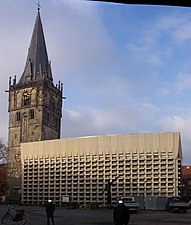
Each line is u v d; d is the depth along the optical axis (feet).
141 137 286.25
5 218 111.14
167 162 276.21
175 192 270.87
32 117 441.68
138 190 280.31
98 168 296.30
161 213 177.17
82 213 171.01
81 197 297.94
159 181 276.00
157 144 280.72
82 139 306.55
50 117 453.17
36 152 322.55
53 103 460.96
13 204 302.86
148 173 280.31
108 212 181.27
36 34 472.85
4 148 360.07
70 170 306.55
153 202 217.97
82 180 300.40
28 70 457.68
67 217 140.36
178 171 276.00
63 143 313.53
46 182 313.73
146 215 160.25
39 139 432.66
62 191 305.94
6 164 415.03
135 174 283.79
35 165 321.11
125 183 285.23
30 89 447.42
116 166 290.97
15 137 444.14
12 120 450.30
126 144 290.35
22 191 321.11
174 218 140.05
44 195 312.29
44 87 444.14
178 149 277.23
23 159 326.85
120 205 61.93
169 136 278.05
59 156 312.71
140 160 284.41
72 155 308.19
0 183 409.08
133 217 145.38
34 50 465.06
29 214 156.97
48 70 460.14
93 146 301.84
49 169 314.55
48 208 92.38
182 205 181.27
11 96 455.63
